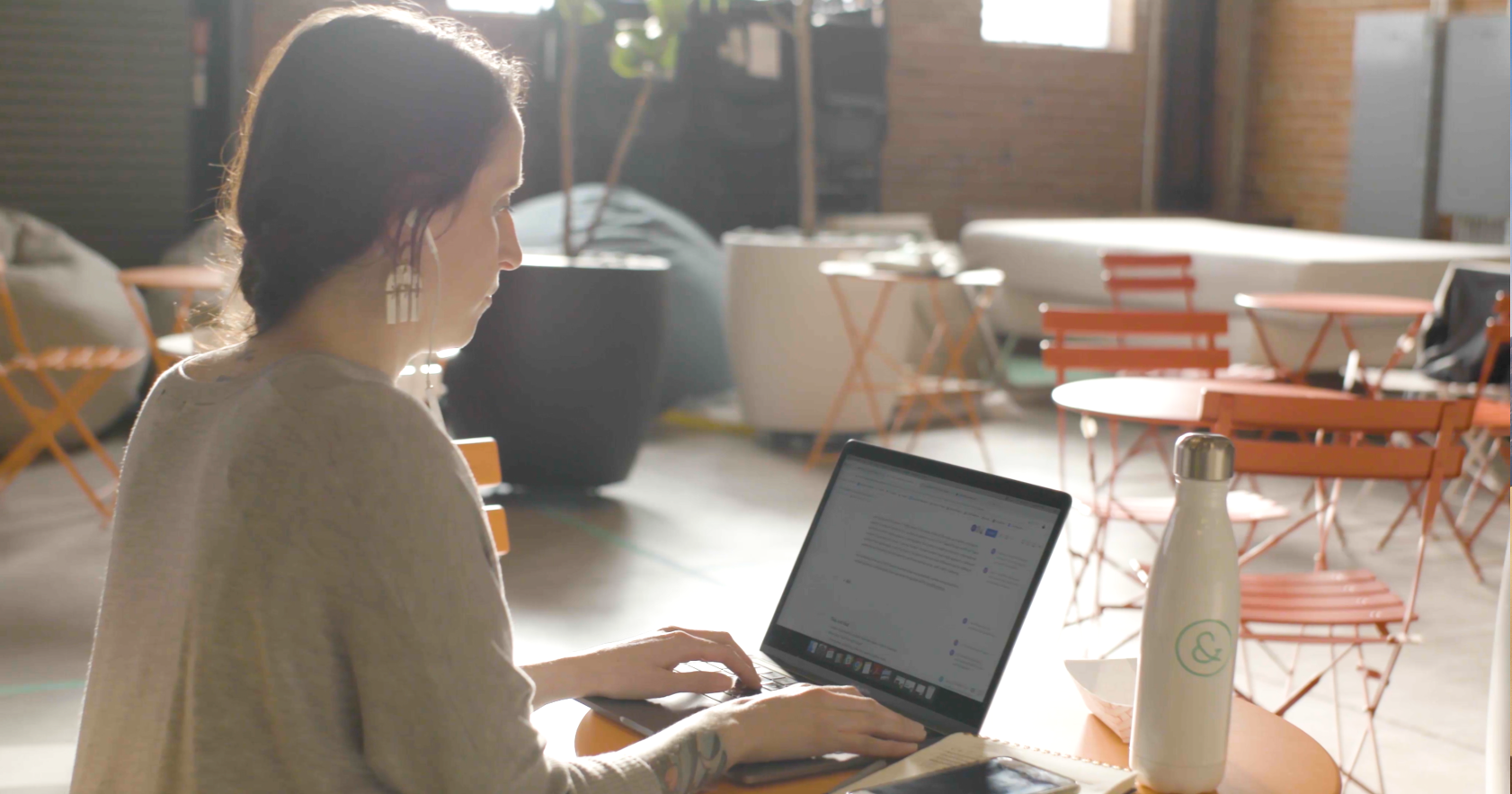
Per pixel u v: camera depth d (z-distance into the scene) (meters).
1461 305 5.42
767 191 9.48
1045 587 4.12
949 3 10.50
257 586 0.91
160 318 6.45
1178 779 1.10
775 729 1.14
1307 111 11.02
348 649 0.92
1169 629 1.09
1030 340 9.18
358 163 0.96
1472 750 2.97
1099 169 11.33
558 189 8.69
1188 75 11.42
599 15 5.29
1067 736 1.30
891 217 9.34
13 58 7.39
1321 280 6.50
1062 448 4.00
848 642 1.37
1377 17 10.20
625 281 4.97
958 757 1.15
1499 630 1.41
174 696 0.94
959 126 10.66
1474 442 5.35
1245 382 4.07
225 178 1.11
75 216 7.62
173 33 7.68
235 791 0.91
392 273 0.98
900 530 1.39
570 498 5.23
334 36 0.98
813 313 6.12
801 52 6.25
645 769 1.05
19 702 3.09
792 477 5.69
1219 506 1.09
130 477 1.03
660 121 8.65
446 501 0.94
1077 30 11.23
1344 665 3.48
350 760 0.92
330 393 0.93
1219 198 11.58
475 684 0.93
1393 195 10.20
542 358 4.93
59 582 4.00
